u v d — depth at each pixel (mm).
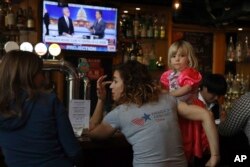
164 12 4555
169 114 1703
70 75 2227
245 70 5168
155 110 1678
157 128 1646
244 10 3908
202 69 5098
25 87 1486
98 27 4125
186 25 4863
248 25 4672
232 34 5168
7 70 1484
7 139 1486
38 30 3840
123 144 2029
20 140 1472
